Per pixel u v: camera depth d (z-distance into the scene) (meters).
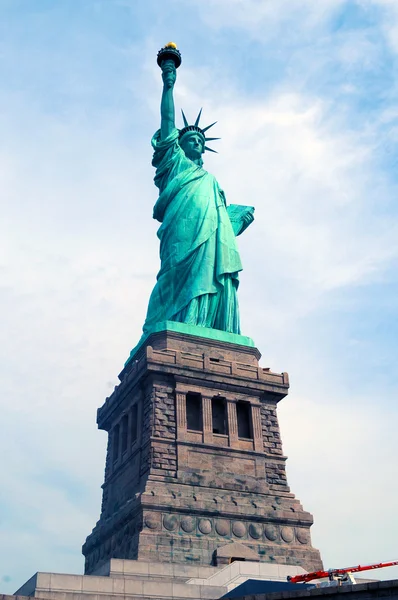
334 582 53.94
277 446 86.44
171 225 98.31
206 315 92.69
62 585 54.59
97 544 84.38
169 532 73.62
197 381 85.12
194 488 78.06
